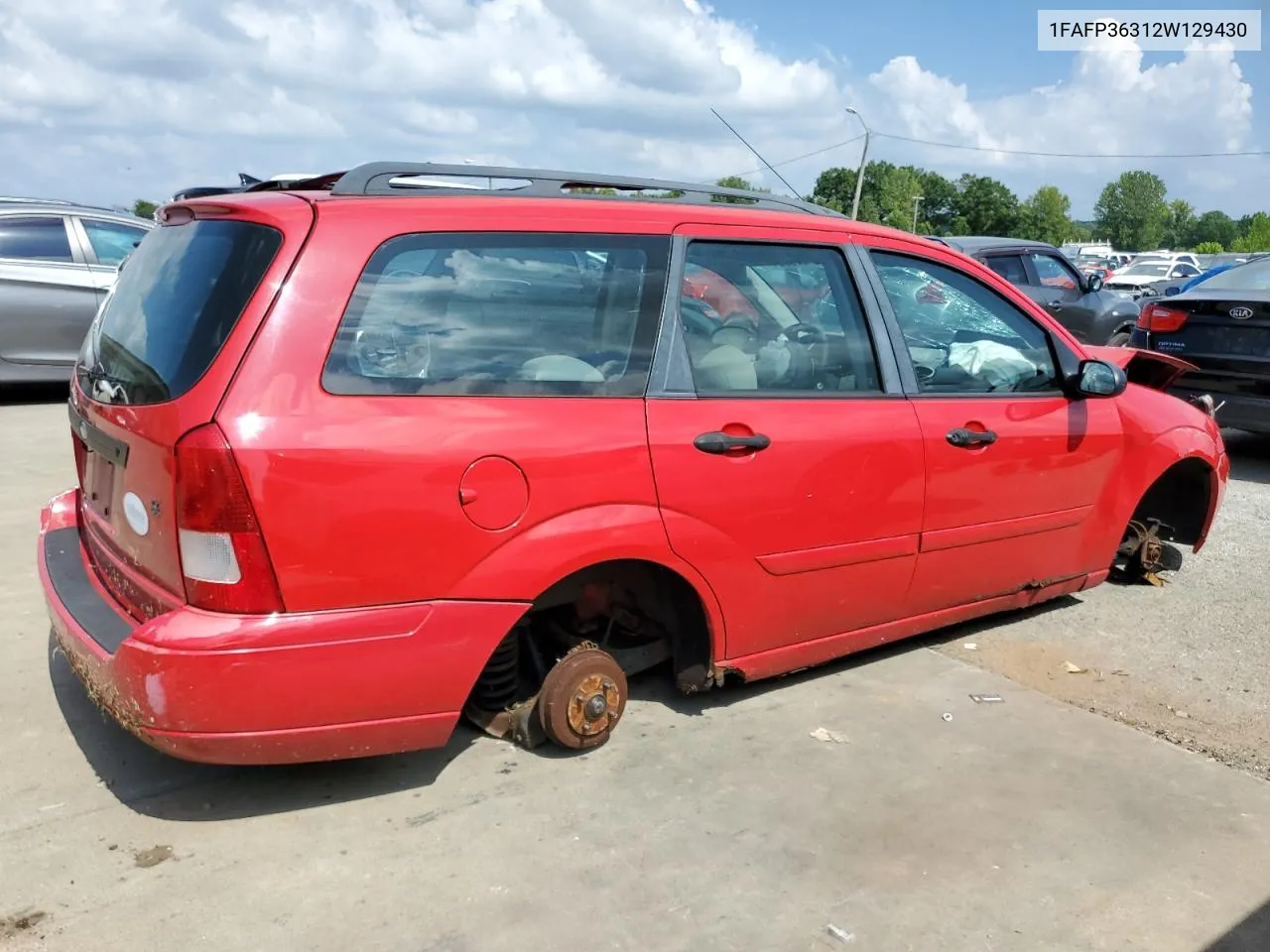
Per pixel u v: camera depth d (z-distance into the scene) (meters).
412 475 2.85
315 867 2.86
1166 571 5.68
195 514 2.68
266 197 3.05
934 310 4.18
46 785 3.21
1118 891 2.90
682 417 3.36
